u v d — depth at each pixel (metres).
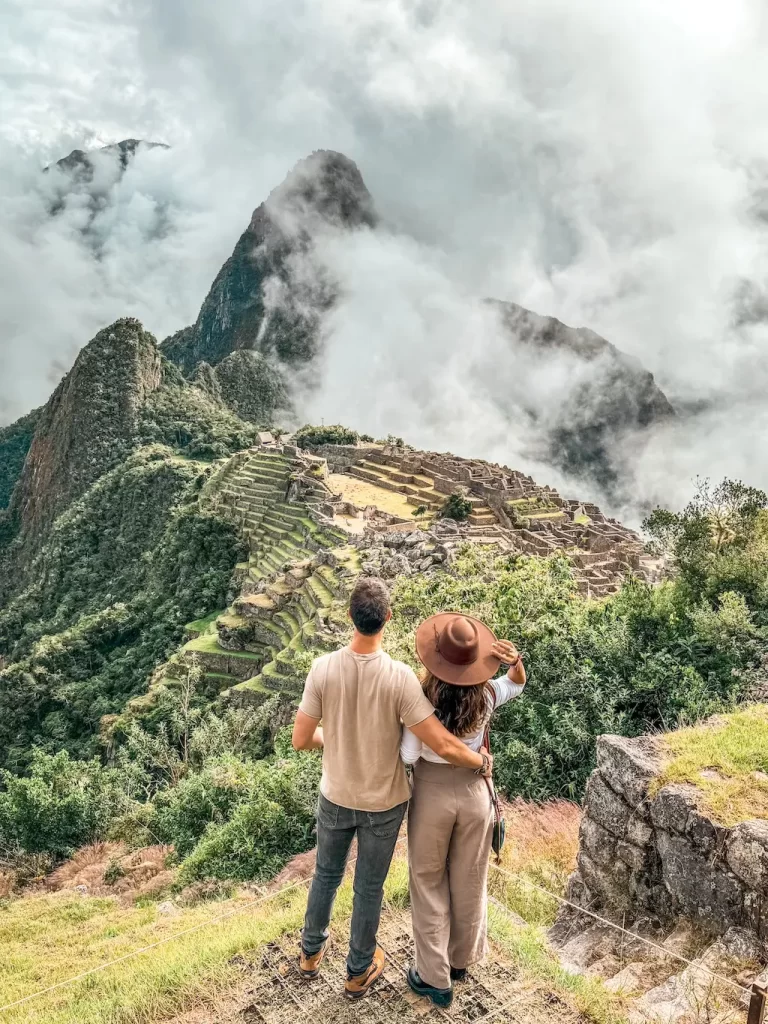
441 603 20.09
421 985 5.04
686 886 6.70
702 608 15.33
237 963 5.70
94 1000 6.62
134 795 27.56
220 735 29.64
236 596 66.50
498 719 14.06
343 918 6.16
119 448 146.12
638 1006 5.44
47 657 66.75
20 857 24.14
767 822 6.38
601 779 7.78
